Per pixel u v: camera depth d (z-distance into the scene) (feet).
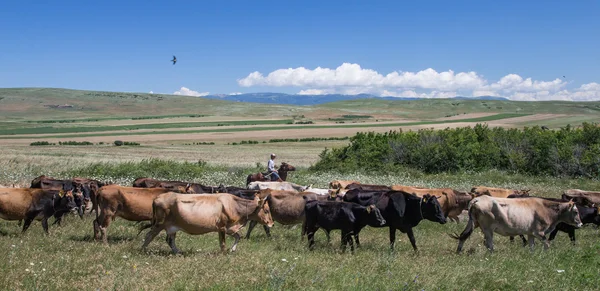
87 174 95.86
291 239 49.21
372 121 554.87
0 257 32.71
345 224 43.73
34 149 227.61
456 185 96.63
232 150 242.99
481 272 32.35
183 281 28.48
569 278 31.30
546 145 121.80
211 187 54.19
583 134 128.88
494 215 42.70
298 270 31.65
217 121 556.51
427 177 112.78
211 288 27.09
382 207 45.29
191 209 38.63
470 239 50.60
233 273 30.66
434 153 124.67
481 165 126.21
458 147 127.13
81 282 27.89
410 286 28.22
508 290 29.01
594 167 115.03
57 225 51.01
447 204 57.57
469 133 139.85
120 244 40.78
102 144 279.69
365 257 38.27
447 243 48.70
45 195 46.55
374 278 29.71
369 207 43.04
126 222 53.98
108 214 43.14
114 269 30.94
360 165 124.57
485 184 101.76
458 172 122.01
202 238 46.70
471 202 43.50
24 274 28.55
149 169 100.83
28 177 89.76
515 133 136.67
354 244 46.34
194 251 39.83
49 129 426.51
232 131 395.96
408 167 124.16
